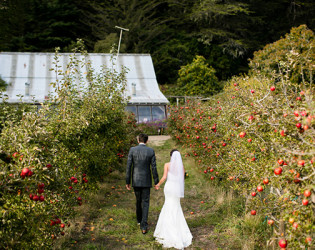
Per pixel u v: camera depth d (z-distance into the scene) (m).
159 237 4.88
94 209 6.34
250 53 37.91
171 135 16.86
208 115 8.77
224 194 6.86
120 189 8.16
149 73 25.55
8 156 3.04
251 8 36.59
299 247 2.75
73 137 5.85
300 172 3.05
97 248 4.58
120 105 9.22
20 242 3.05
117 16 37.25
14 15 33.09
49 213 3.69
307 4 34.19
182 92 29.22
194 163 10.30
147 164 5.47
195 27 38.25
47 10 35.53
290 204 3.01
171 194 4.95
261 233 4.68
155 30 35.75
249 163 4.86
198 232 5.27
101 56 25.41
